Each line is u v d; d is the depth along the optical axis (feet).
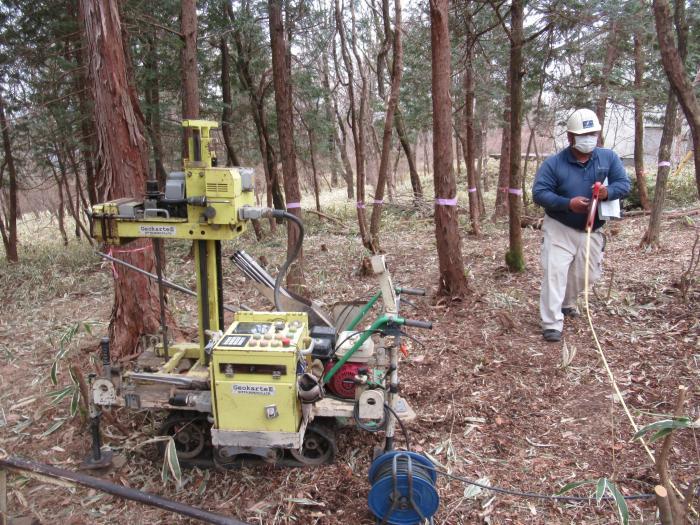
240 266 11.78
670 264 20.65
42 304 22.40
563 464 10.12
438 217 18.34
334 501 9.39
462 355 14.78
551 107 33.09
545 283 15.07
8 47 28.66
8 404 13.46
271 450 9.80
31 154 35.76
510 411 12.01
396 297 10.41
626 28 22.47
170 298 17.34
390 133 25.35
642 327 15.47
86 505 9.57
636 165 35.58
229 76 37.50
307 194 69.46
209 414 10.00
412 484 8.41
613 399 12.07
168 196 9.36
